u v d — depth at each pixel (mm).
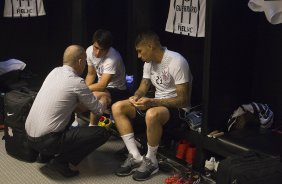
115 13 3959
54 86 2703
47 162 3021
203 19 2752
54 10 4352
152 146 2762
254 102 3008
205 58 2715
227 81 2830
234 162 2203
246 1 2805
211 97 2754
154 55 2859
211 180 2719
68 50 2775
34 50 4789
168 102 2803
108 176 2824
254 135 2756
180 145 2963
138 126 2973
